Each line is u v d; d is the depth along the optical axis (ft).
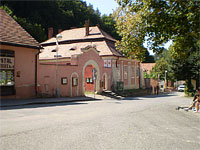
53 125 24.32
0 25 58.70
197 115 37.70
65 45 114.21
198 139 20.66
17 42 57.21
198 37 41.63
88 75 97.35
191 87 101.96
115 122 27.12
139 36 44.45
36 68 63.62
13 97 56.90
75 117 30.07
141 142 18.75
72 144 17.57
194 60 92.07
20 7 174.40
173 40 45.06
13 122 25.82
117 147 17.13
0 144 17.24
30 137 19.33
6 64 55.31
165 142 19.10
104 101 66.03
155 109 43.29
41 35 158.51
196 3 36.42
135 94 114.83
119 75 113.50
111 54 102.63
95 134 20.83
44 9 180.14
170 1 37.50
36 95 63.31
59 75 71.46
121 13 49.03
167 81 211.20
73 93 77.20
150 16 39.78
